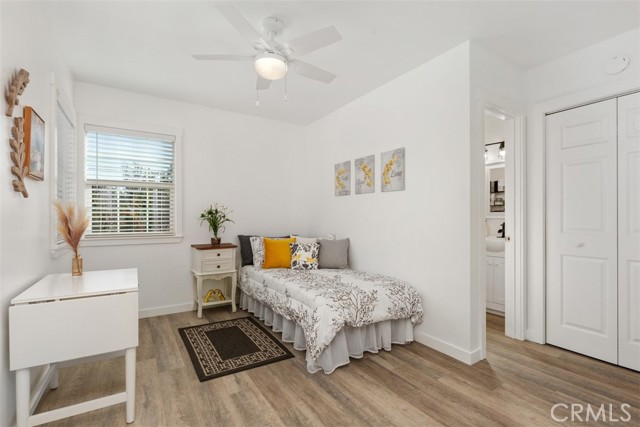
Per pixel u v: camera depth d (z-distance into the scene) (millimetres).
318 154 4391
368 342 2590
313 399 1951
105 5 2016
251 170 4266
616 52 2352
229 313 3713
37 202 1920
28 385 1494
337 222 3973
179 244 3744
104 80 3170
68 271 2854
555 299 2727
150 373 2270
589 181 2514
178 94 3539
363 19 2172
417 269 2852
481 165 2510
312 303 2436
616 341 2365
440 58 2652
